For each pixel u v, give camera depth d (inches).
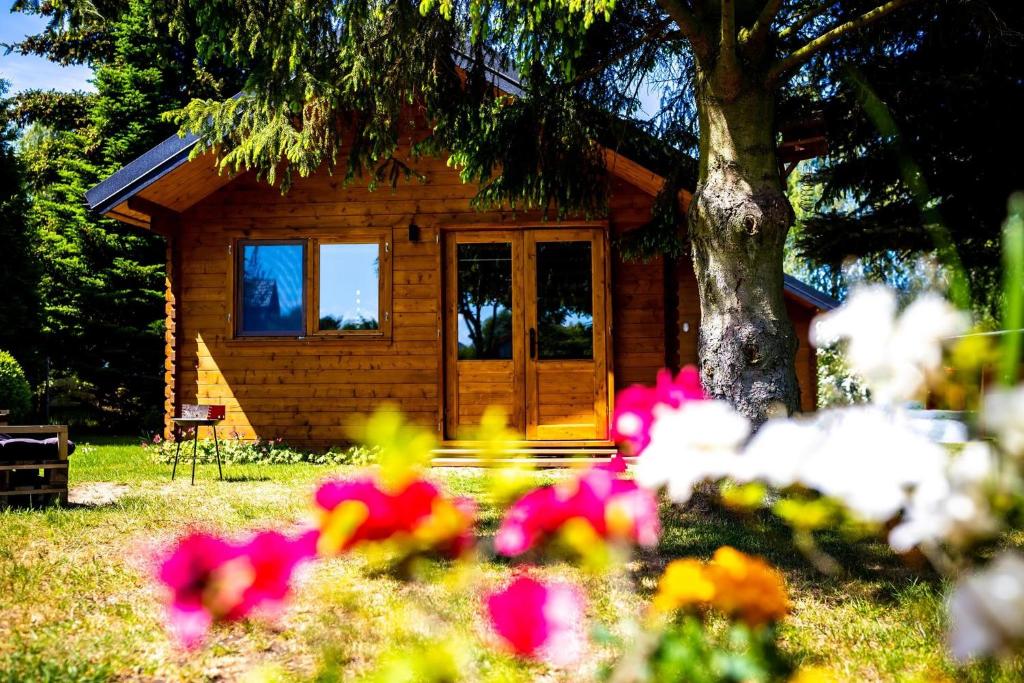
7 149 722.8
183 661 134.1
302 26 288.4
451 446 414.0
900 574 182.5
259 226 440.8
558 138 339.6
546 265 426.0
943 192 432.5
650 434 49.5
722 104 268.5
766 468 43.8
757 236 262.4
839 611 157.9
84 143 903.1
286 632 143.2
